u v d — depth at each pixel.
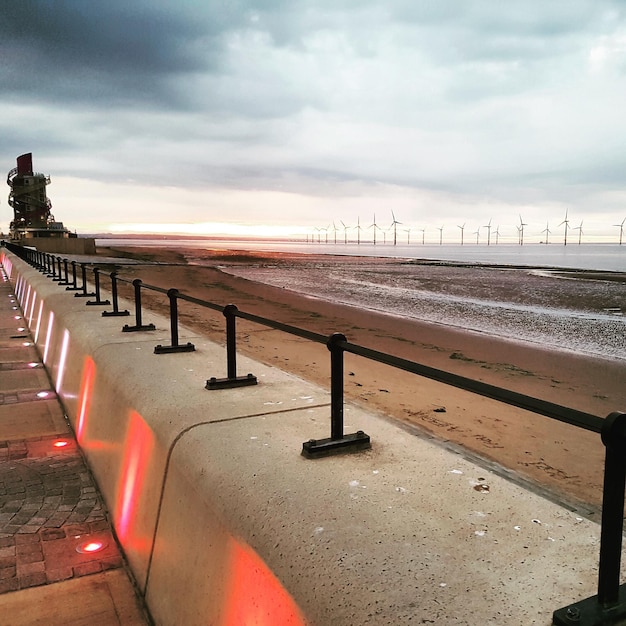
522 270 66.31
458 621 1.46
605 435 1.40
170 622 2.35
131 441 3.32
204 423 2.90
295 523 1.93
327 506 2.04
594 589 1.60
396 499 2.12
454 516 2.01
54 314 7.33
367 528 1.90
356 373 9.06
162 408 3.16
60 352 6.36
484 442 5.93
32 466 4.24
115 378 3.94
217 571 2.09
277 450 2.57
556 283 42.41
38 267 16.47
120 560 3.01
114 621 2.54
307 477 2.28
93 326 5.66
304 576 1.70
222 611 1.99
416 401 7.48
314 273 51.69
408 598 1.55
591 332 18.05
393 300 27.84
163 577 2.50
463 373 11.07
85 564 2.96
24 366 7.41
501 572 1.68
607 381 10.65
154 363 4.15
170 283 29.69
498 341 15.27
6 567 2.92
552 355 13.34
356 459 2.51
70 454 4.48
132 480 3.17
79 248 55.75
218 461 2.44
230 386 3.59
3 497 3.72
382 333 16.05
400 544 1.81
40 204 69.50
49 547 3.12
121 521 3.21
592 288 37.53
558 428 6.51
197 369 4.02
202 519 2.29
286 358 10.02
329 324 17.66
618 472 1.44
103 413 4.02
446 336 15.88
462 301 28.22
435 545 1.81
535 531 1.93
